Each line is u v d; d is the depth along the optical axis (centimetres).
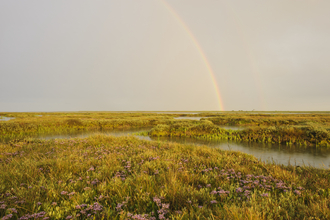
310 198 359
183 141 1673
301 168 661
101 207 297
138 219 254
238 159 715
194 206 316
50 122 2770
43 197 348
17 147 880
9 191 352
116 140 1082
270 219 270
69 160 604
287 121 3531
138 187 373
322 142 1451
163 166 582
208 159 675
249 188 416
